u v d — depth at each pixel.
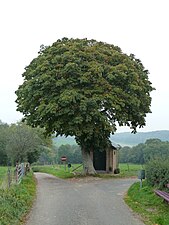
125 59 33.81
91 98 29.52
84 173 34.19
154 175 18.73
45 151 75.88
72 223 12.40
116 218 13.22
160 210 14.38
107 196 19.22
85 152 34.50
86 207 15.69
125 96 31.77
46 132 33.91
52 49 33.44
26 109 33.00
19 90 34.00
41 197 18.95
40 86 31.36
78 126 30.31
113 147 42.53
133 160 65.62
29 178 28.42
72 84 30.58
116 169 41.12
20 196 16.44
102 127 30.95
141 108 34.59
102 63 32.59
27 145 57.16
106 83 31.19
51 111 29.23
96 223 12.38
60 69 31.08
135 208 15.16
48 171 53.59
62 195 19.73
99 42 35.78
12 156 57.38
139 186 20.80
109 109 31.48
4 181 20.14
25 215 13.73
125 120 32.00
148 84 36.41
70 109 29.41
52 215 13.86
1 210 12.28
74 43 33.78
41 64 32.12
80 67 31.30
